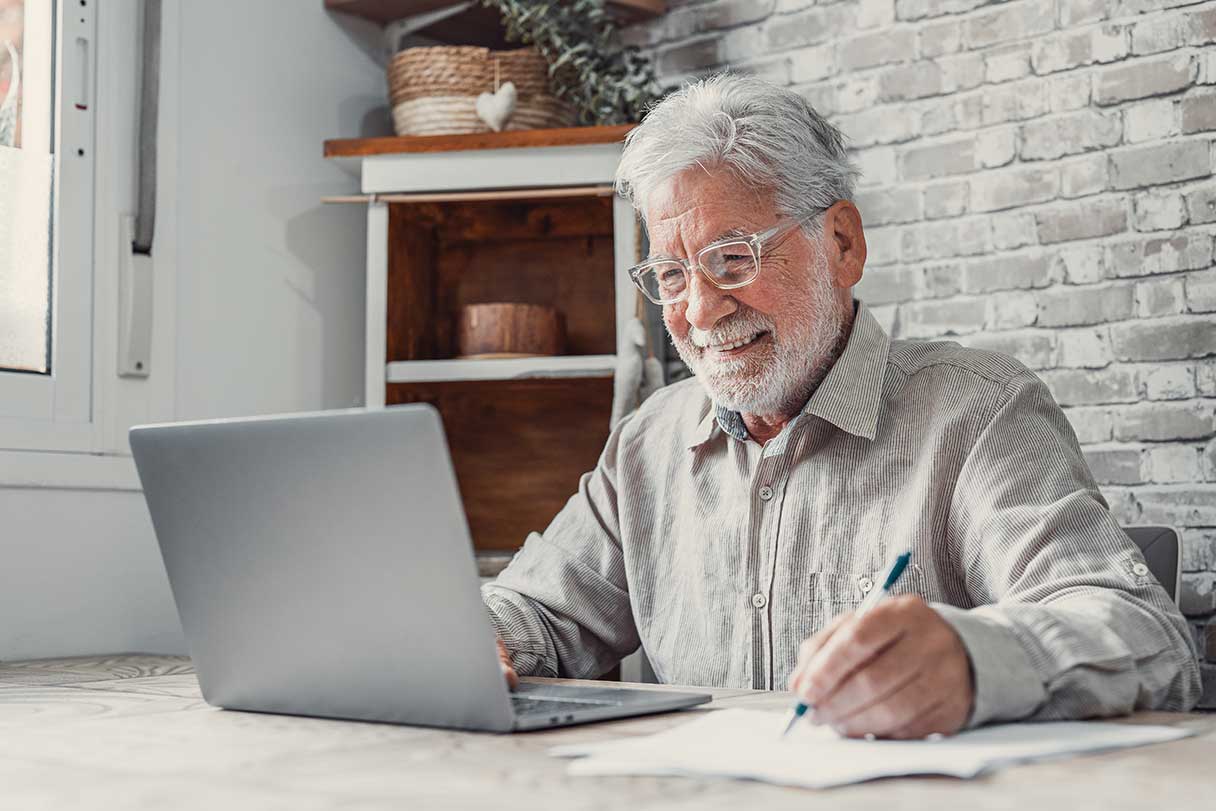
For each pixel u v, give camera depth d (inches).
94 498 93.1
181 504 43.1
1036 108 100.7
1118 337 96.6
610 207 111.7
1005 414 56.2
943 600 56.1
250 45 108.4
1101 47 98.1
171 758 34.9
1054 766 30.9
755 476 61.1
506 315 106.8
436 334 118.5
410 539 37.2
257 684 43.7
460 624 37.3
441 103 107.7
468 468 117.8
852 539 58.6
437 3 115.7
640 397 101.7
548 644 62.0
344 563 39.1
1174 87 95.0
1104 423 97.0
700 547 62.9
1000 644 36.4
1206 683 90.7
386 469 36.9
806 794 28.2
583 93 109.0
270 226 109.1
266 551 41.1
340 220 115.6
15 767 33.9
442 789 29.5
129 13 98.7
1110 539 48.3
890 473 58.5
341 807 27.7
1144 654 40.3
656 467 66.7
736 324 58.9
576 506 69.0
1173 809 26.0
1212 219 93.4
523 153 104.8
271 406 108.1
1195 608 92.3
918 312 105.2
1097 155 98.0
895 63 107.1
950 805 26.7
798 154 59.3
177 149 101.4
